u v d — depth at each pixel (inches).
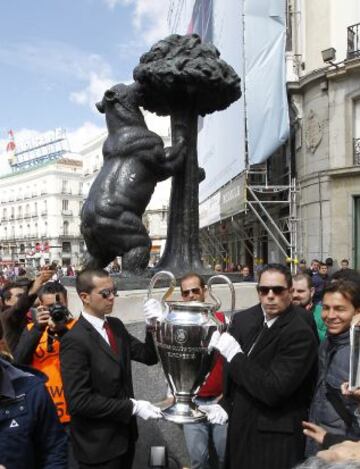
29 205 3073.3
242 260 846.5
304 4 645.3
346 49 603.2
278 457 99.7
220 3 635.5
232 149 590.2
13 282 171.8
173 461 132.0
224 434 129.4
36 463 80.6
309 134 629.6
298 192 641.0
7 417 75.9
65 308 129.7
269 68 559.8
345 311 95.9
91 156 2373.3
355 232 593.6
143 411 99.8
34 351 130.0
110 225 160.1
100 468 101.3
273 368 99.2
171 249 181.3
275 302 102.2
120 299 143.6
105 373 102.8
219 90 168.6
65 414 130.1
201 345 96.5
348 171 582.2
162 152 169.9
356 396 76.4
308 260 626.5
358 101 592.4
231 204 621.9
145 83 166.1
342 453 54.1
